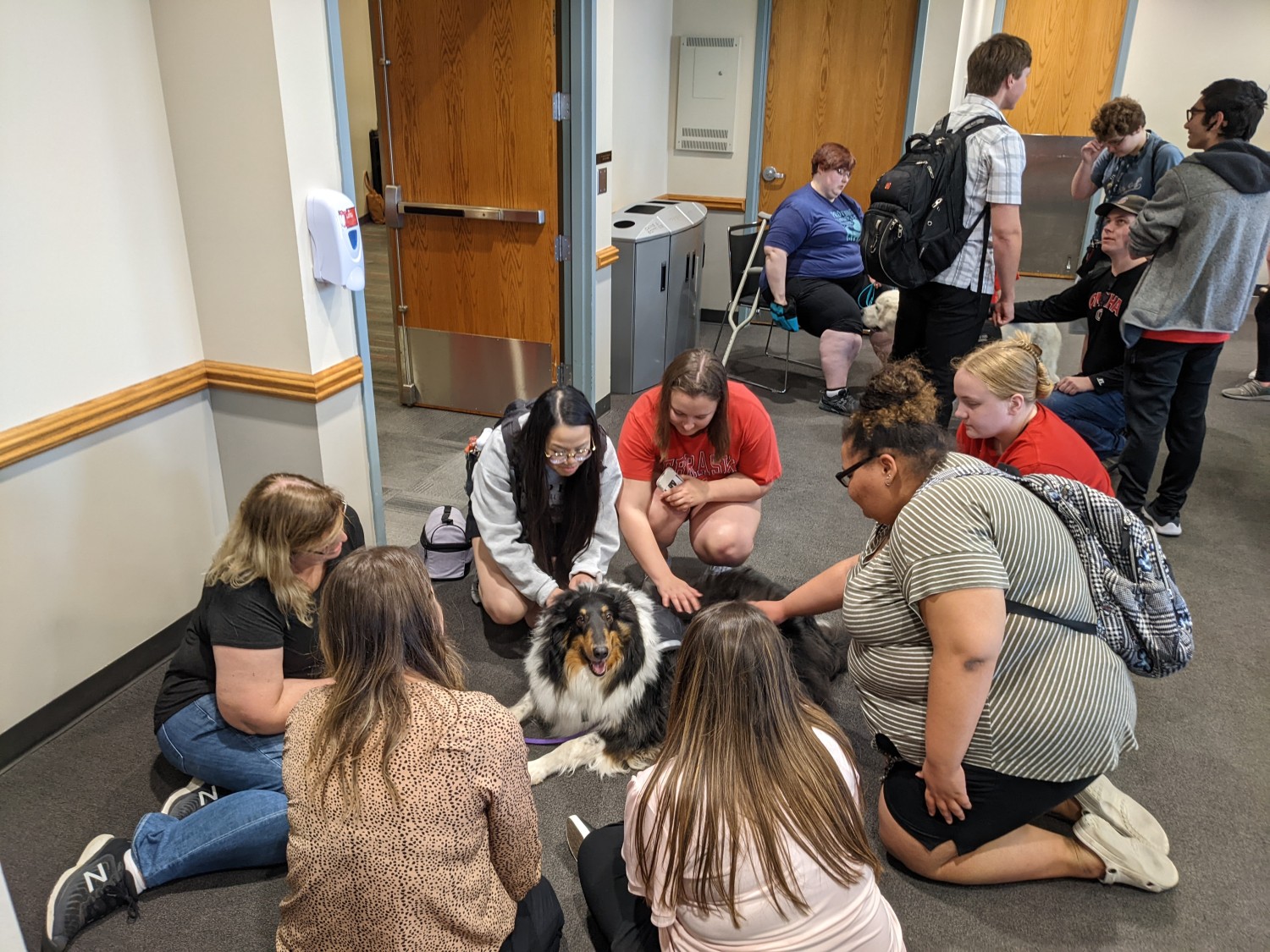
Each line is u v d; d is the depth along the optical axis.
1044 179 7.30
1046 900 2.02
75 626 2.48
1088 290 3.69
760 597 2.58
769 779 1.30
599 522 2.80
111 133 2.38
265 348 2.74
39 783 2.28
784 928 1.32
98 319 2.43
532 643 2.49
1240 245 3.06
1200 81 6.87
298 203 2.56
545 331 4.49
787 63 5.96
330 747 1.36
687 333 5.65
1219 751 2.49
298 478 1.98
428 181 4.38
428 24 4.08
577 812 2.24
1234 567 3.43
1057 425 2.34
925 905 2.00
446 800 1.36
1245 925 1.96
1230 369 5.58
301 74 2.50
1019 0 6.91
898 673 1.89
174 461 2.74
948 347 3.82
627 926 1.67
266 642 1.96
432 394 4.85
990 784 1.84
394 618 1.37
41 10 2.15
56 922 1.82
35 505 2.31
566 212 4.26
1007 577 1.72
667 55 6.07
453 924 1.39
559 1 3.92
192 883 2.01
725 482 2.94
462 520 3.28
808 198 4.84
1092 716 1.77
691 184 6.43
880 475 1.89
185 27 2.42
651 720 2.35
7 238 2.15
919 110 5.80
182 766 2.12
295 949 1.45
